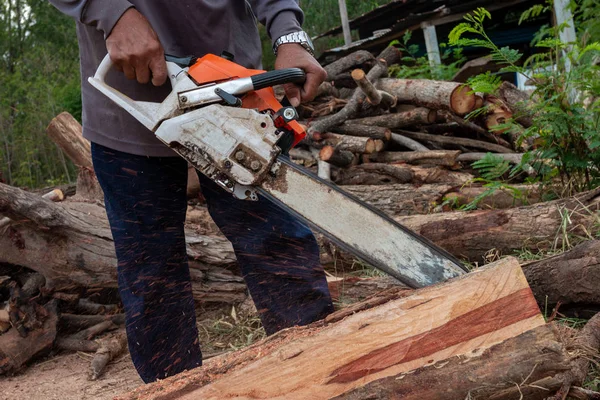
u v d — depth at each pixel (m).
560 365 1.59
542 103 3.60
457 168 4.89
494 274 1.66
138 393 1.80
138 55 1.98
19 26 22.97
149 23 2.03
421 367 1.64
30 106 13.46
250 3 2.40
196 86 1.95
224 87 1.92
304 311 2.36
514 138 4.77
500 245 3.17
